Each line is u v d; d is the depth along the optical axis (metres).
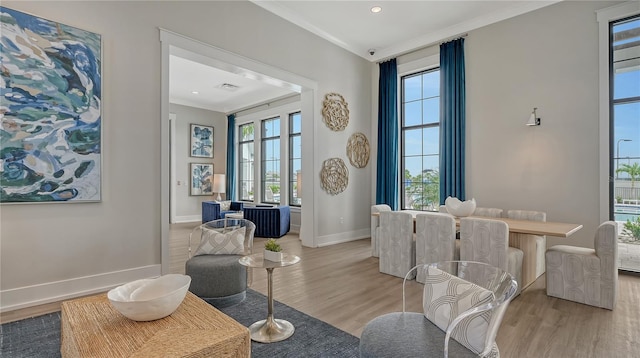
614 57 3.89
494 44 4.79
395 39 5.62
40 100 2.79
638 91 3.73
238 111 9.19
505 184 4.66
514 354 2.04
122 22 3.27
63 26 2.91
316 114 5.40
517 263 3.11
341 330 2.36
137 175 3.37
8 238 2.69
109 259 3.20
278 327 2.34
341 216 5.89
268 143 8.49
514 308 2.78
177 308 1.74
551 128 4.27
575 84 4.08
